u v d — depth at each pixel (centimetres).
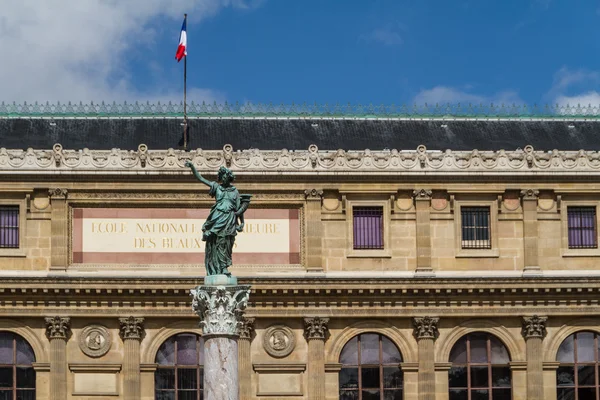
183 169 7669
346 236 7731
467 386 7712
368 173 7725
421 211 7762
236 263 7688
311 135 8281
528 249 7775
